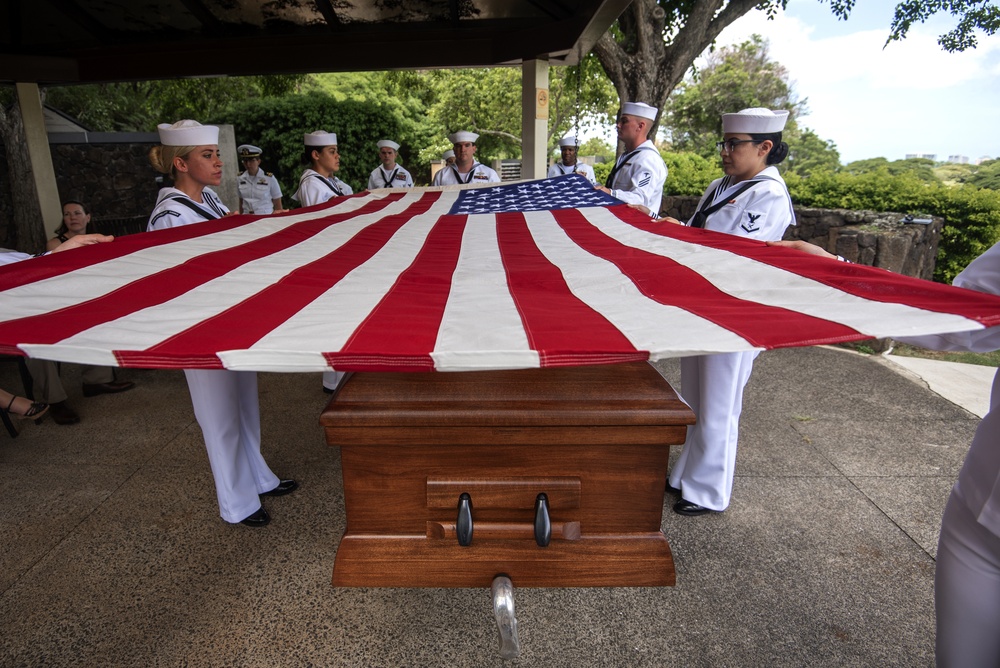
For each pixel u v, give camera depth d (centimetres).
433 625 193
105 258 162
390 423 102
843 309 105
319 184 432
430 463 107
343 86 1953
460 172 673
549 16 554
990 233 525
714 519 248
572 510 110
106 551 229
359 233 234
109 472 290
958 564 120
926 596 203
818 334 91
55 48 624
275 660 178
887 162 1523
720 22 747
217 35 592
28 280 140
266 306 120
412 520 111
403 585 114
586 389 109
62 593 206
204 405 218
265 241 207
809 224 552
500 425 103
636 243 200
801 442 318
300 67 620
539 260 176
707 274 143
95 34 589
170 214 247
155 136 974
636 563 112
